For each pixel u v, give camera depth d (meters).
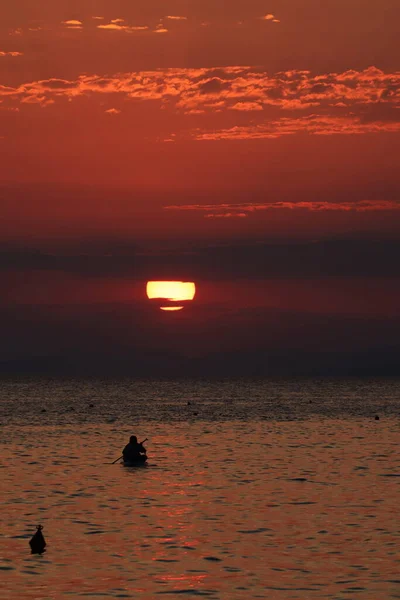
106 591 92.88
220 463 199.50
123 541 115.25
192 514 133.38
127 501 144.75
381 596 91.19
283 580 97.06
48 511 135.38
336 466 192.75
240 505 141.12
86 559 105.94
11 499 145.88
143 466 192.12
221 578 97.81
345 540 115.62
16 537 117.25
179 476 175.38
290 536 118.06
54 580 96.94
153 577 98.12
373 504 141.50
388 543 113.88
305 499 146.50
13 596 91.06
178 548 111.25
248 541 115.31
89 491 155.00
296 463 199.25
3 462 199.25
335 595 91.56
